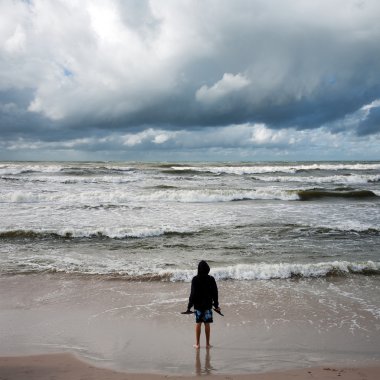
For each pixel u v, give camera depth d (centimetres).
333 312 743
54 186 2856
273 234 1405
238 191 2403
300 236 1377
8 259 1082
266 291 854
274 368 529
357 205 2148
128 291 850
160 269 999
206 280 600
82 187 2820
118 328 668
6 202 2073
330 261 1088
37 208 1903
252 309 755
